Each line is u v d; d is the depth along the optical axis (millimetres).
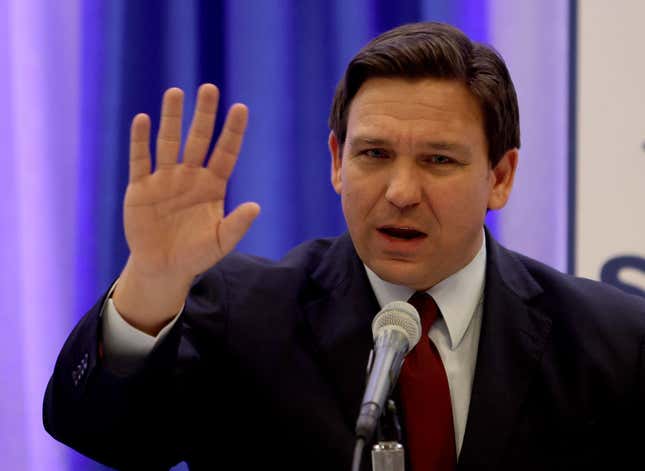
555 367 4270
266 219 6805
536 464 4062
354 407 4121
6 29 6680
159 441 3922
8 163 6656
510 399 4117
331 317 4359
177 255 3508
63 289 6648
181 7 6730
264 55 6828
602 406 4230
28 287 6621
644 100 6480
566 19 6934
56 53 6730
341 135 4258
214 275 4562
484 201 4156
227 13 6863
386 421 2936
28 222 6645
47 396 3834
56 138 6703
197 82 6812
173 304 3605
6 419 6531
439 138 3900
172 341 3648
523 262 4719
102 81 6703
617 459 4254
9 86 6680
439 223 3980
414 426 3994
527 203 6922
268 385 4219
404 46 3957
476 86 3994
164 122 3498
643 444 4262
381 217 3963
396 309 3133
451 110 3941
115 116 6637
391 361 2941
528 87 6973
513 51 6992
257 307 4410
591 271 6512
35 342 6609
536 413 4156
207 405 4301
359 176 3990
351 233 4109
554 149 6922
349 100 4137
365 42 6883
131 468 3869
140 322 3617
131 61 6680
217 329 4340
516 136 4375
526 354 4242
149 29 6730
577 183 6539
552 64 6949
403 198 3852
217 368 4297
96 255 6637
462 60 3986
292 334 4332
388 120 3910
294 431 4129
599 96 6527
